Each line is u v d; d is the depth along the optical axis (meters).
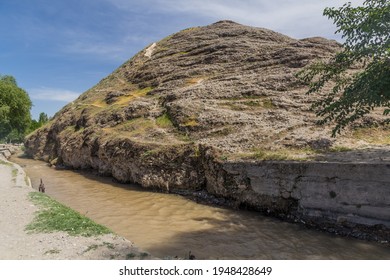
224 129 25.20
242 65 40.81
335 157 15.43
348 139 19.17
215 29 61.31
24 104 59.91
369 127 20.31
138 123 32.75
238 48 46.59
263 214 16.70
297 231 13.96
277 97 28.73
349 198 13.27
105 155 30.34
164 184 22.73
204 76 41.59
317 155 16.52
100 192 24.06
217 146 22.17
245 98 30.53
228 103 30.16
